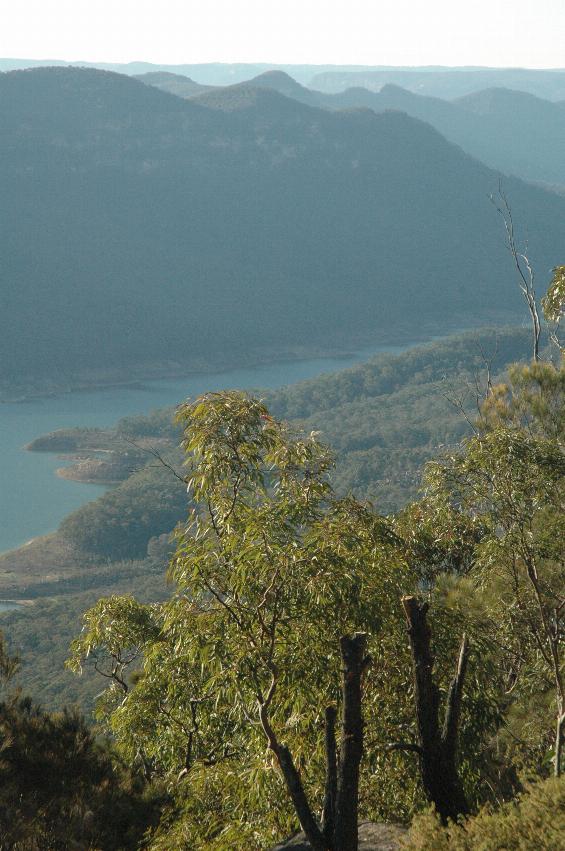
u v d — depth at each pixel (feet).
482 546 42.78
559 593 41.45
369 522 37.68
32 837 29.09
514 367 42.14
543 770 35.73
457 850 21.62
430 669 28.35
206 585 34.19
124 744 42.88
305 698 32.78
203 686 39.68
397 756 34.63
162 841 33.68
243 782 35.27
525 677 41.65
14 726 36.65
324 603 32.68
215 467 34.22
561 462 40.63
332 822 26.40
